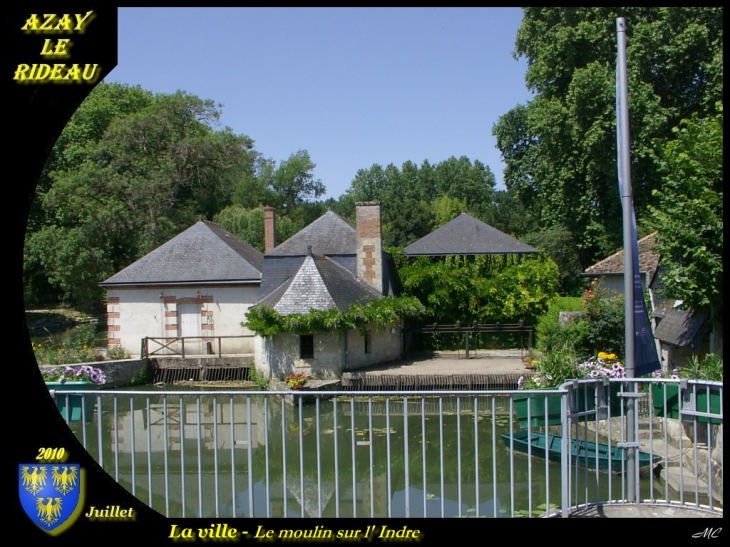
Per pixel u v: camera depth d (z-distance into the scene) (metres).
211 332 26.58
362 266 26.39
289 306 22.66
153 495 10.99
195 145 39.81
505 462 12.79
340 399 20.83
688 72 29.50
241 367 24.39
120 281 26.75
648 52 28.45
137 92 47.62
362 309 22.62
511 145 38.78
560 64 30.38
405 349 27.03
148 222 37.78
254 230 44.72
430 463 12.93
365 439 15.27
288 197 69.25
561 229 34.28
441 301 28.16
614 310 20.48
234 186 50.97
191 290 26.70
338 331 22.23
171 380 24.45
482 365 23.33
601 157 28.77
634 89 27.62
